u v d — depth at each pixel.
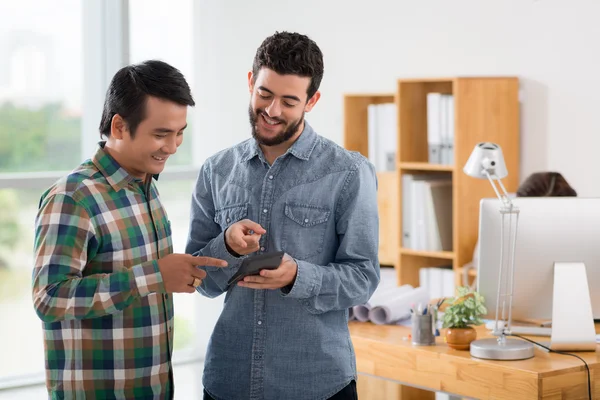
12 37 5.59
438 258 5.08
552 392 2.70
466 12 5.04
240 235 2.20
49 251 1.93
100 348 2.03
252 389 2.34
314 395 2.32
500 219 3.04
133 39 5.99
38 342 5.68
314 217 2.32
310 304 2.27
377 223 2.38
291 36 2.26
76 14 5.79
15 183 5.36
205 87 6.29
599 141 4.51
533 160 4.79
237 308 2.37
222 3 6.17
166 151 2.07
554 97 4.68
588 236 3.02
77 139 5.86
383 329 3.34
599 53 4.49
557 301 2.97
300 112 2.27
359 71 5.62
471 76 5.03
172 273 1.94
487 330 3.26
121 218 2.04
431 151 4.78
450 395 3.23
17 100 5.65
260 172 2.39
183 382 5.59
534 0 4.73
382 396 3.36
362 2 5.55
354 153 2.38
